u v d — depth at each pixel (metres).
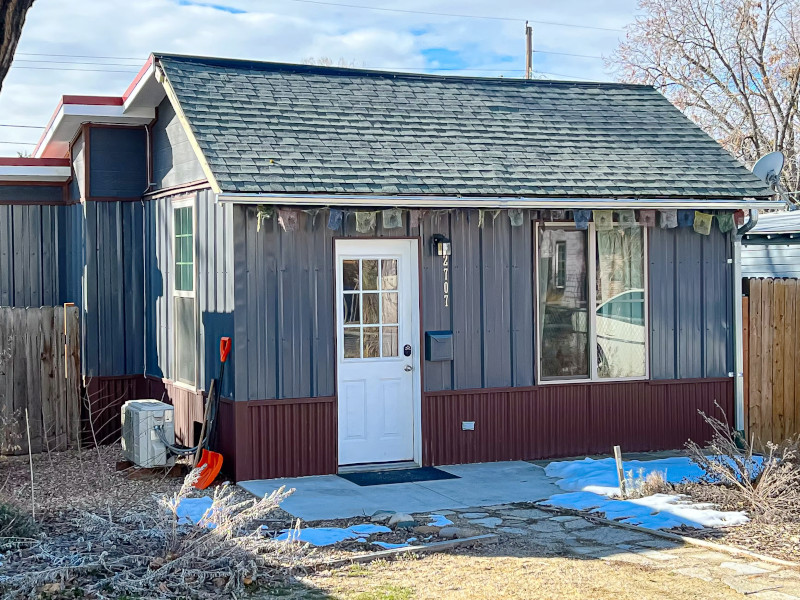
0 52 6.65
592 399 11.30
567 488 9.55
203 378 10.65
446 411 10.73
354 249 10.39
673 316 11.61
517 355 11.00
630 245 11.48
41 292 13.97
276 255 9.97
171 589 6.23
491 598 6.17
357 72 12.32
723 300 11.79
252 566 6.50
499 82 13.00
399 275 10.61
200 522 6.95
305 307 10.10
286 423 10.04
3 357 11.61
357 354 10.44
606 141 12.06
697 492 8.88
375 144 10.82
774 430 11.17
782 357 11.08
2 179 13.68
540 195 10.63
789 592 6.28
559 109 12.69
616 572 6.74
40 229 13.96
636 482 9.23
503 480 9.96
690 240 11.66
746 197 11.38
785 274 16.09
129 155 12.88
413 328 10.62
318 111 11.20
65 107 12.15
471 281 10.81
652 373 11.52
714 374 11.76
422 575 6.69
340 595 6.24
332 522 8.28
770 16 30.53
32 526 7.38
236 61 11.69
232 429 9.89
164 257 12.02
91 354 12.62
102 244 12.72
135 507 8.59
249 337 9.84
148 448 10.21
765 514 8.05
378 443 10.54
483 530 7.98
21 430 11.73
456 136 11.42
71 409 12.05
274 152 10.13
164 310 12.04
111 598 6.05
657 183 11.28
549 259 11.17
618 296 11.45
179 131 11.41
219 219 10.14
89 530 7.15
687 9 31.14
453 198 10.20
